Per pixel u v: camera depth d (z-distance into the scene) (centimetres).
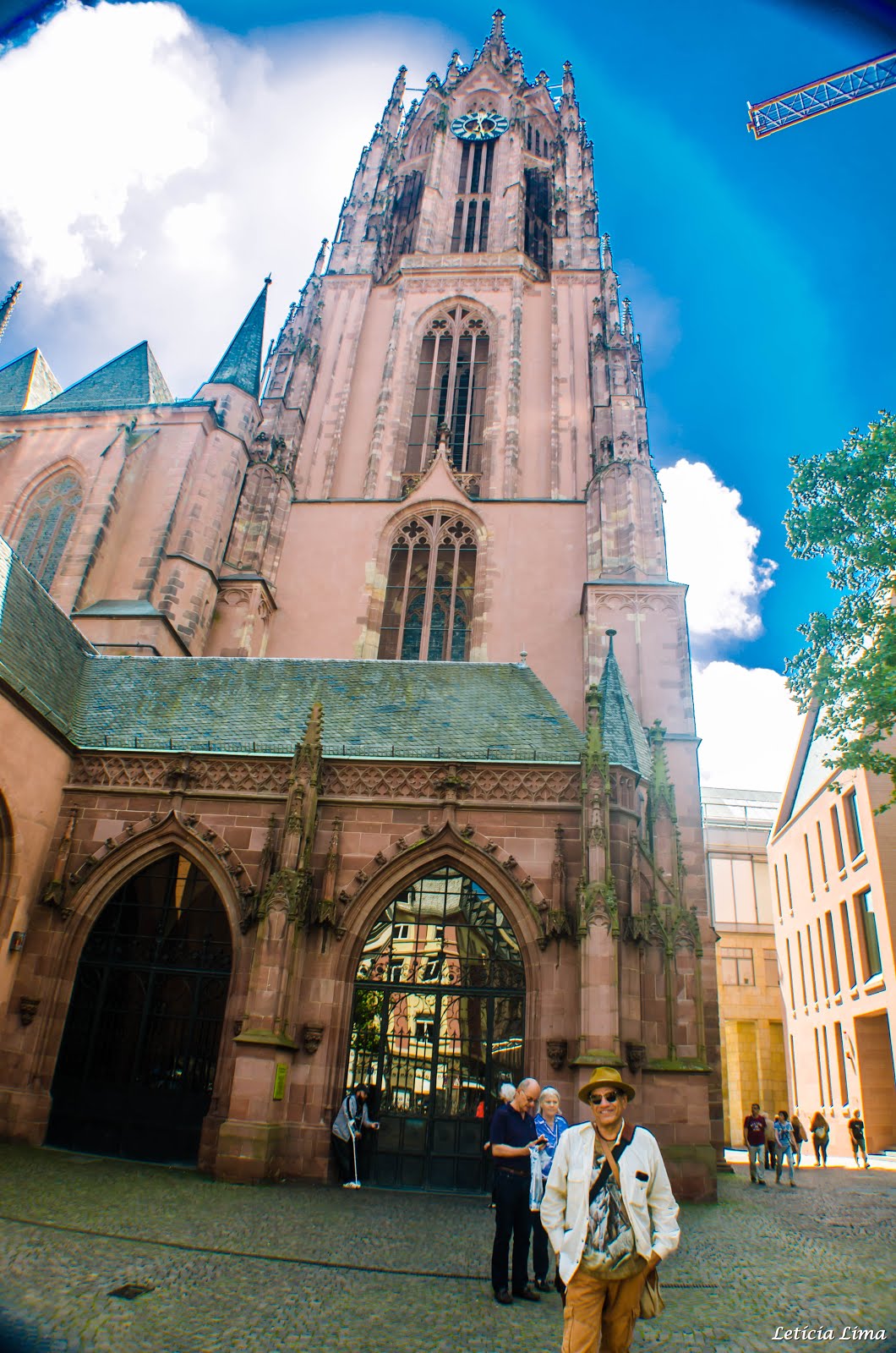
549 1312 1064
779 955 6525
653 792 2445
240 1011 2144
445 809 2314
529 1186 1141
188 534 4344
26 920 2272
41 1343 825
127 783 2447
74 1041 2234
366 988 2217
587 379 5328
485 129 6850
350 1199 1791
